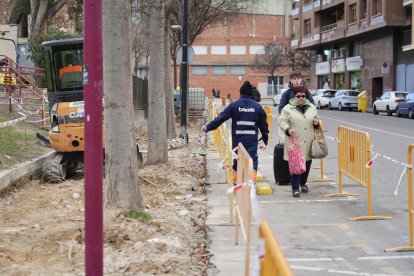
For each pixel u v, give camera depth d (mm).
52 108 14328
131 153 8516
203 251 7547
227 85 93812
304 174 11406
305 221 9203
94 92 5008
